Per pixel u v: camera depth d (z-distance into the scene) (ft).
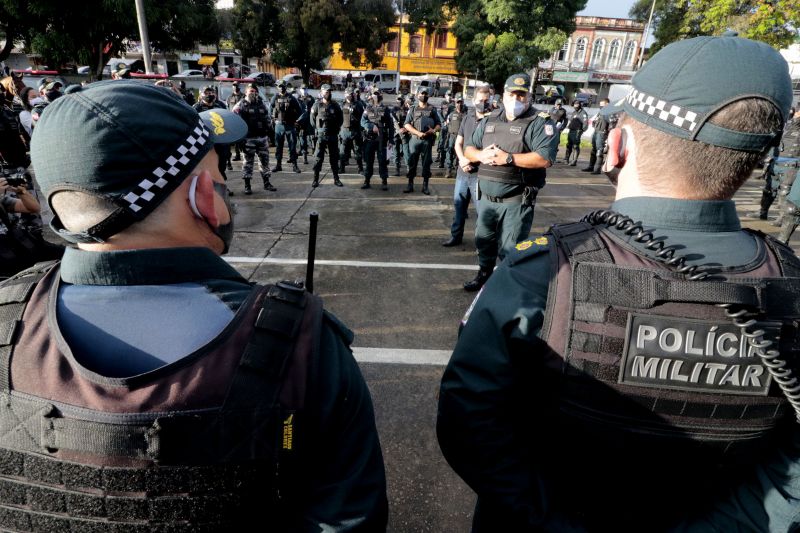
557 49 93.61
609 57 128.36
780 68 2.25
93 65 68.33
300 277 13.01
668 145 2.39
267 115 21.81
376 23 98.27
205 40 83.15
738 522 2.52
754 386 2.28
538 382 2.57
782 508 2.41
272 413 1.89
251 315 2.06
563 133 53.62
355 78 114.42
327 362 2.15
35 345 1.94
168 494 1.82
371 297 11.89
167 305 2.03
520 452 2.77
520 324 2.51
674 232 2.46
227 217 2.45
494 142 10.98
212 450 1.82
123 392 1.80
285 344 2.00
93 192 1.92
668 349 2.26
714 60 2.24
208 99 21.43
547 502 2.70
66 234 2.01
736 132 2.21
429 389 8.33
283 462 1.93
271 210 19.61
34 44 60.54
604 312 2.31
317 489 2.12
